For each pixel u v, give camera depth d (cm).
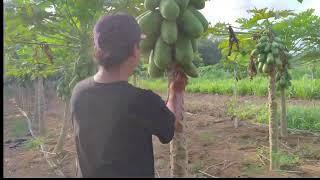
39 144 379
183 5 156
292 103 686
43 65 408
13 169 303
